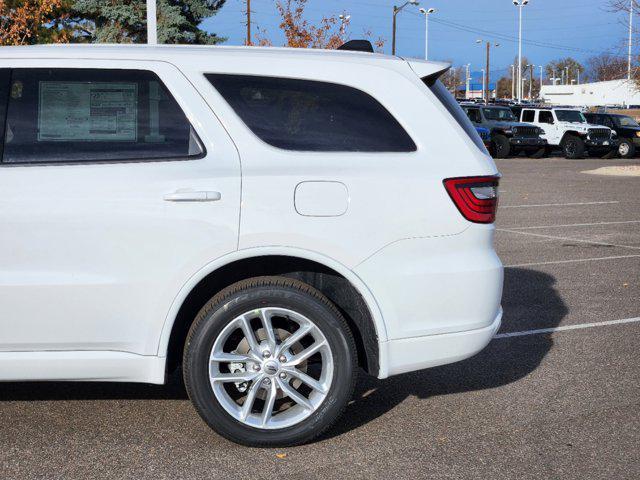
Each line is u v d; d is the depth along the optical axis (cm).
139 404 448
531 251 1008
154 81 382
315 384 382
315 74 389
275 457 376
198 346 371
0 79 379
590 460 374
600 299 728
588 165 2738
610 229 1216
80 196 366
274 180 371
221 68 385
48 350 374
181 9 3534
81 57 382
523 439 399
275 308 374
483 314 393
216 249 368
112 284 368
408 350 386
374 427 416
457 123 396
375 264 378
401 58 404
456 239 386
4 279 365
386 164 381
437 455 379
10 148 373
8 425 415
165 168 371
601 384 488
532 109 3194
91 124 377
